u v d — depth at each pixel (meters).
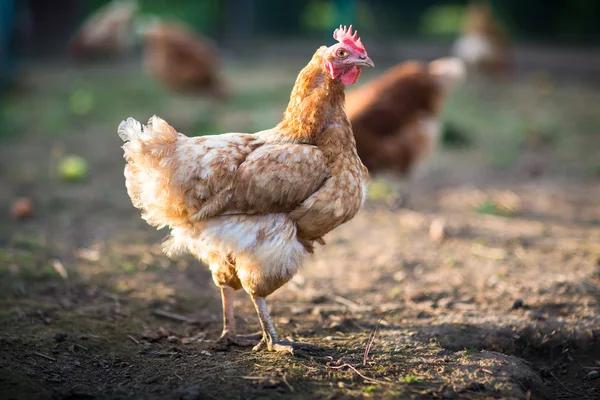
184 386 3.68
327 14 28.56
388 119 7.38
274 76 18.53
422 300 5.28
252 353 4.14
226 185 3.82
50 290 5.20
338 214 3.91
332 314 4.99
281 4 27.80
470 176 9.51
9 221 7.18
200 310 5.12
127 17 19.16
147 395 3.61
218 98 13.01
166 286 5.48
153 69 12.88
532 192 8.65
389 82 7.63
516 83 18.25
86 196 8.30
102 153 10.54
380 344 4.35
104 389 3.72
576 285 5.42
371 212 7.79
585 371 4.39
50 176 9.20
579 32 26.33
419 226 7.25
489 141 11.65
